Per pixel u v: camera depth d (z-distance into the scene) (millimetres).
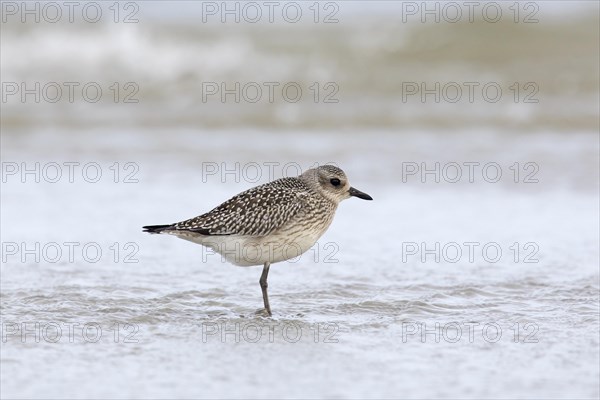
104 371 11000
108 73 33312
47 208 20422
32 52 34250
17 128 28406
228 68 33469
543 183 22047
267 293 13867
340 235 18359
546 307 13773
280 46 35219
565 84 31625
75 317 13227
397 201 20953
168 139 27141
